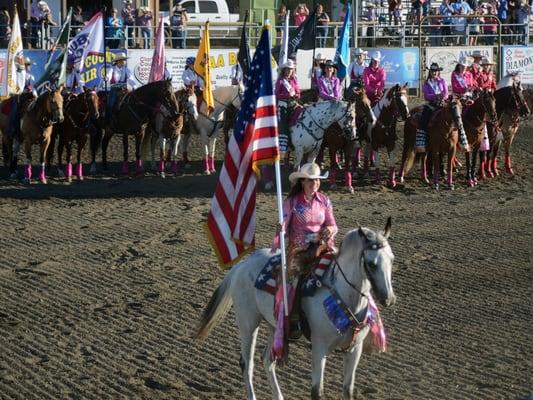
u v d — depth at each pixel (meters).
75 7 36.88
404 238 18.66
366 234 9.09
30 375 11.45
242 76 28.03
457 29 37.19
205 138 26.36
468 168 24.83
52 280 15.84
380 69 26.36
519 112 25.80
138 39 34.44
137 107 25.62
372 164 27.39
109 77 28.70
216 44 39.22
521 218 20.59
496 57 35.72
